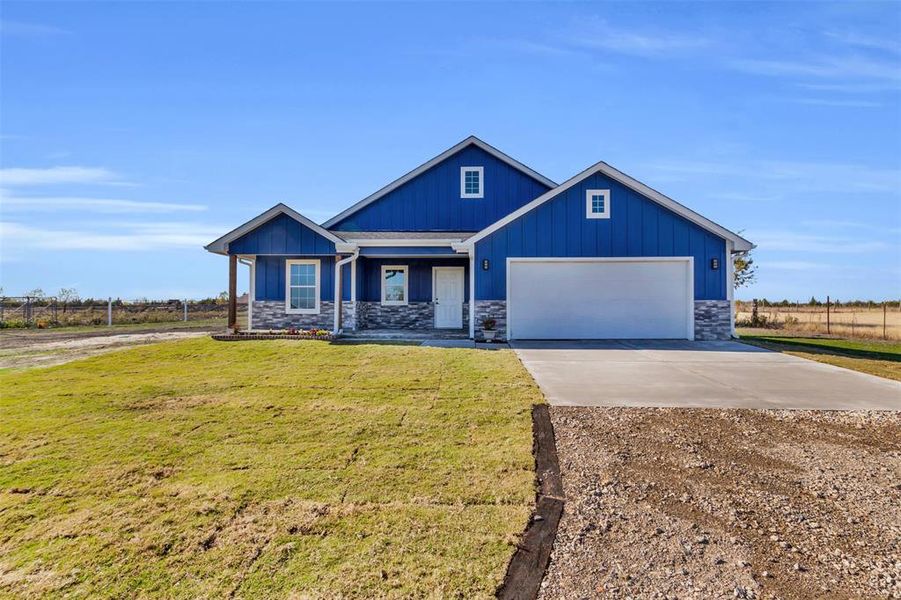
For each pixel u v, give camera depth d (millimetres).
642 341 13367
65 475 4332
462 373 8508
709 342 13211
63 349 12289
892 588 2795
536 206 13820
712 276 13688
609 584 2816
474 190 17391
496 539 3279
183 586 2803
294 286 15461
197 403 6648
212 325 21297
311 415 6086
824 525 3518
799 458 4781
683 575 2910
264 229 13945
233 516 3594
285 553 3117
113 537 3312
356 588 2762
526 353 11133
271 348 11281
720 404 6621
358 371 8742
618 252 13711
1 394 7145
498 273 13836
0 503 3814
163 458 4723
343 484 4125
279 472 4379
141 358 10164
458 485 4102
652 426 5684
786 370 9102
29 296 24203
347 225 17531
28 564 3021
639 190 13641
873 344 13859
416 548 3170
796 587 2807
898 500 3906
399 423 5750
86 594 2742
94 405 6551
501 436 5297
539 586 2795
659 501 3861
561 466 4523
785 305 32656
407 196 17484
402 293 16828
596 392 7250
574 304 13758
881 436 5410
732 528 3463
